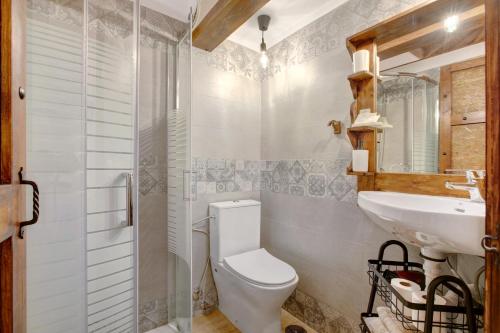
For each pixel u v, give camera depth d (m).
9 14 0.53
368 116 1.20
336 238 1.47
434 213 0.69
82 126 1.04
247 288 1.33
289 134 1.79
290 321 1.66
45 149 0.96
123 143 1.17
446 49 1.04
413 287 0.87
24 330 0.63
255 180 2.02
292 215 1.76
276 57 1.91
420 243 0.81
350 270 1.39
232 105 1.88
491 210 0.52
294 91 1.76
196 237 1.69
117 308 1.11
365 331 1.03
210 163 1.76
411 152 1.14
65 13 1.07
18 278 0.59
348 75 1.37
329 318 1.49
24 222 0.60
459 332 0.82
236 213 1.68
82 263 1.03
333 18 1.50
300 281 1.69
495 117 0.51
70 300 1.00
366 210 0.97
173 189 1.49
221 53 1.82
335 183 1.48
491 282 0.52
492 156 0.51
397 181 1.17
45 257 0.94
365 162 1.22
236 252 1.68
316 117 1.60
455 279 0.70
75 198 1.03
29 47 0.96
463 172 0.98
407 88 1.16
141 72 1.44
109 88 1.17
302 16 1.64
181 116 1.47
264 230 2.00
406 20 1.12
